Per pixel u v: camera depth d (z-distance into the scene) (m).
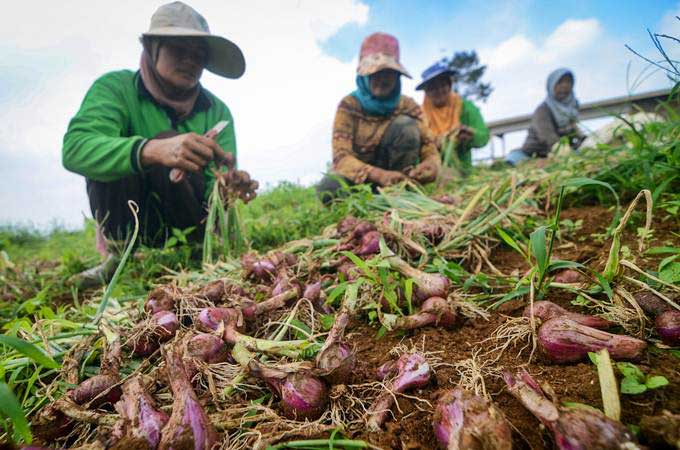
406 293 0.39
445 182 1.21
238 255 0.77
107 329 0.36
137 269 0.82
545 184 0.80
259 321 0.40
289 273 0.50
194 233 1.01
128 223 0.95
